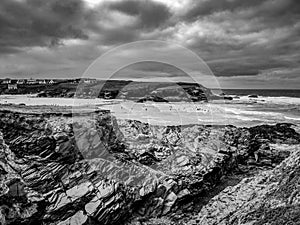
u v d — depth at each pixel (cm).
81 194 2333
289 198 1789
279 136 4272
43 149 2505
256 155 3725
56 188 2320
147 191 2603
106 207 2323
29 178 2284
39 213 2144
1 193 2030
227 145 3616
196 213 2592
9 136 2508
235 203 2272
